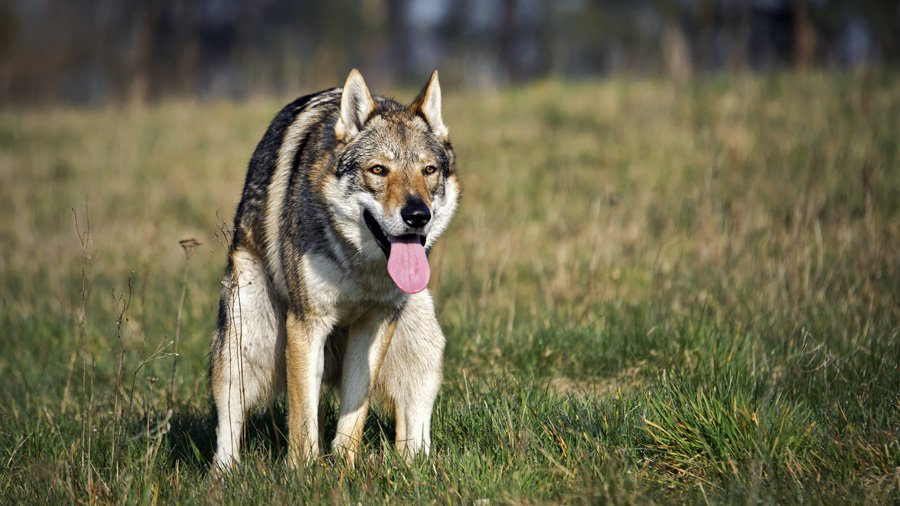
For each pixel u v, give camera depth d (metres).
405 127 12.62
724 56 92.19
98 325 20.19
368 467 11.05
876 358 13.88
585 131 37.72
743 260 19.83
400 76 120.19
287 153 13.43
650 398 12.12
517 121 40.75
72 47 112.69
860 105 34.56
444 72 112.81
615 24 105.44
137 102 64.56
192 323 19.98
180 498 10.86
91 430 12.60
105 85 118.75
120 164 41.41
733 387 12.24
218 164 40.56
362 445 12.59
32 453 12.70
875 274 16.95
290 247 12.42
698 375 13.41
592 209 26.83
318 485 10.65
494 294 20.00
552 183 30.55
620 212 25.39
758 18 92.69
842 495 9.41
